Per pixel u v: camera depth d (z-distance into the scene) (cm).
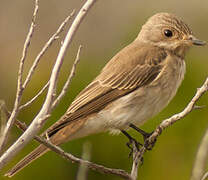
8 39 2212
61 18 2322
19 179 1332
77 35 2223
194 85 1398
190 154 1348
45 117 718
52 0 2334
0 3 2288
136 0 2344
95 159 1360
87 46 2161
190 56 1477
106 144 1359
